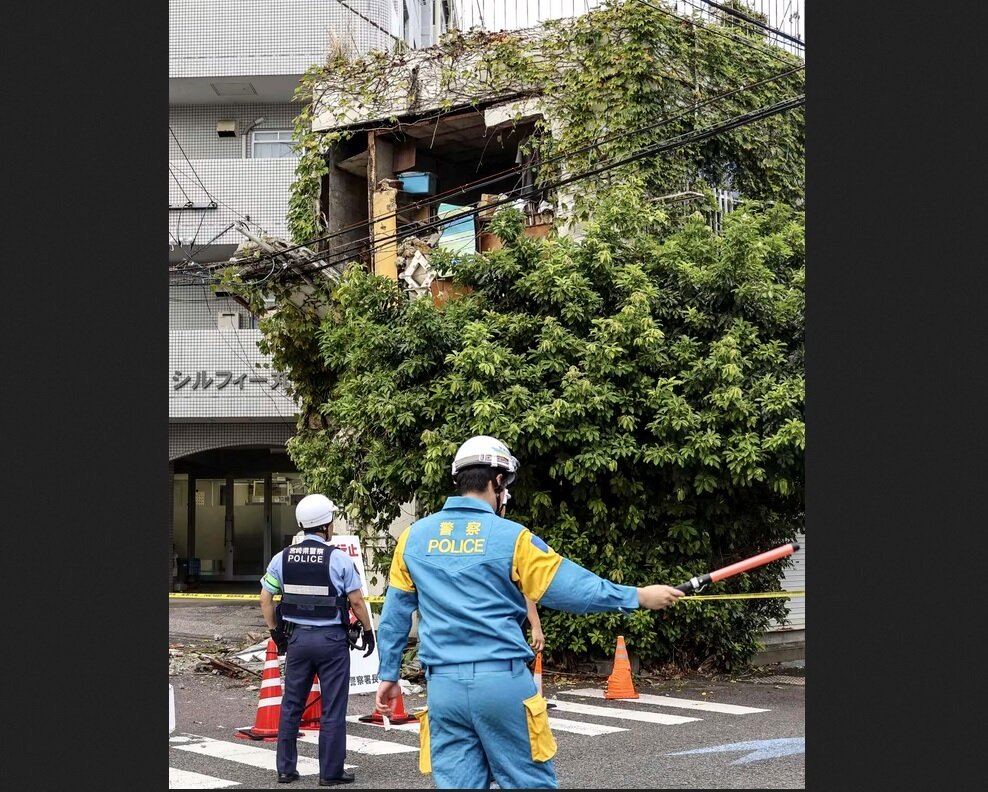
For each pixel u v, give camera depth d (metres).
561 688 12.19
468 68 17.53
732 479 11.78
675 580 12.66
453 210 17.84
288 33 22.97
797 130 17.69
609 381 11.96
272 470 26.53
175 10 23.14
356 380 13.08
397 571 4.75
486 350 11.93
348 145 19.22
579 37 16.31
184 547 26.47
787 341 12.49
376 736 9.28
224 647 15.54
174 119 24.53
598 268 12.67
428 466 11.87
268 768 7.89
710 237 13.39
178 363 22.47
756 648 13.66
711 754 8.34
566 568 4.44
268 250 16.06
